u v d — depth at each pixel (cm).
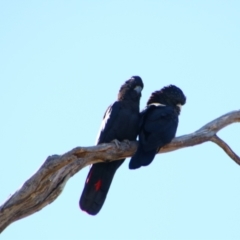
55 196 1105
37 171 1055
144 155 1221
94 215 1271
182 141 1266
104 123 1299
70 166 1127
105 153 1190
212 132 1276
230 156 1295
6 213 1042
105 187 1275
